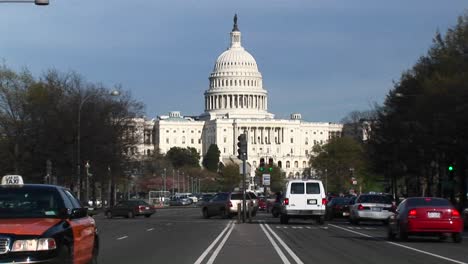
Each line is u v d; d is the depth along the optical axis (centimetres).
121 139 7900
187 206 11750
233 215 5656
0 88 7169
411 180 7488
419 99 5428
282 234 3428
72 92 7569
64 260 1324
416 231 2820
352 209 4447
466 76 4953
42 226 1304
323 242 2886
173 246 2695
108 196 9094
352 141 11488
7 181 3969
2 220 1336
